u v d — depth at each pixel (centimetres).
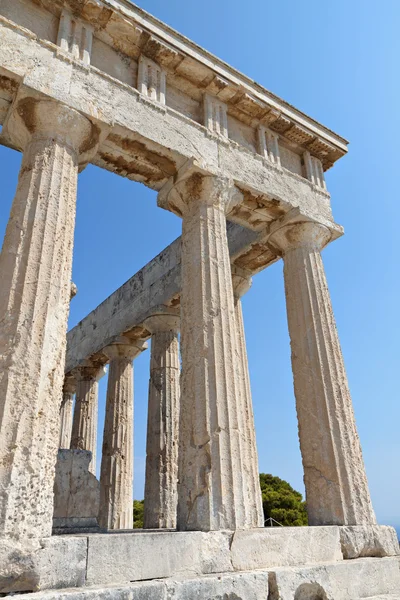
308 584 739
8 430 626
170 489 1474
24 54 862
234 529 757
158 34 1048
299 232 1207
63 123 863
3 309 702
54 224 783
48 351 700
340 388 1057
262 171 1162
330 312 1141
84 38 975
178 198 1066
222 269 970
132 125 950
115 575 614
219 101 1166
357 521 939
